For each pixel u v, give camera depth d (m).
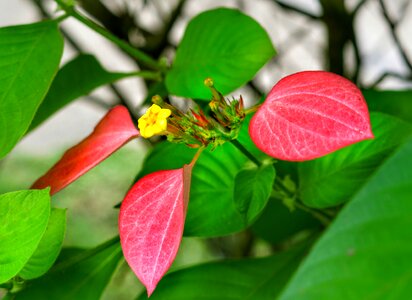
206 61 0.53
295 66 0.86
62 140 1.71
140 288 1.29
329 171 0.47
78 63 0.56
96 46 0.98
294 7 0.70
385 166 0.29
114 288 1.28
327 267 0.29
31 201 0.42
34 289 0.49
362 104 0.37
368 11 1.00
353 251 0.29
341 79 0.38
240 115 0.44
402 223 0.29
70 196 1.58
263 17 0.85
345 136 0.37
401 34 1.00
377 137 0.46
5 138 0.45
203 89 0.52
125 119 0.46
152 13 0.76
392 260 0.29
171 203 0.41
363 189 0.29
